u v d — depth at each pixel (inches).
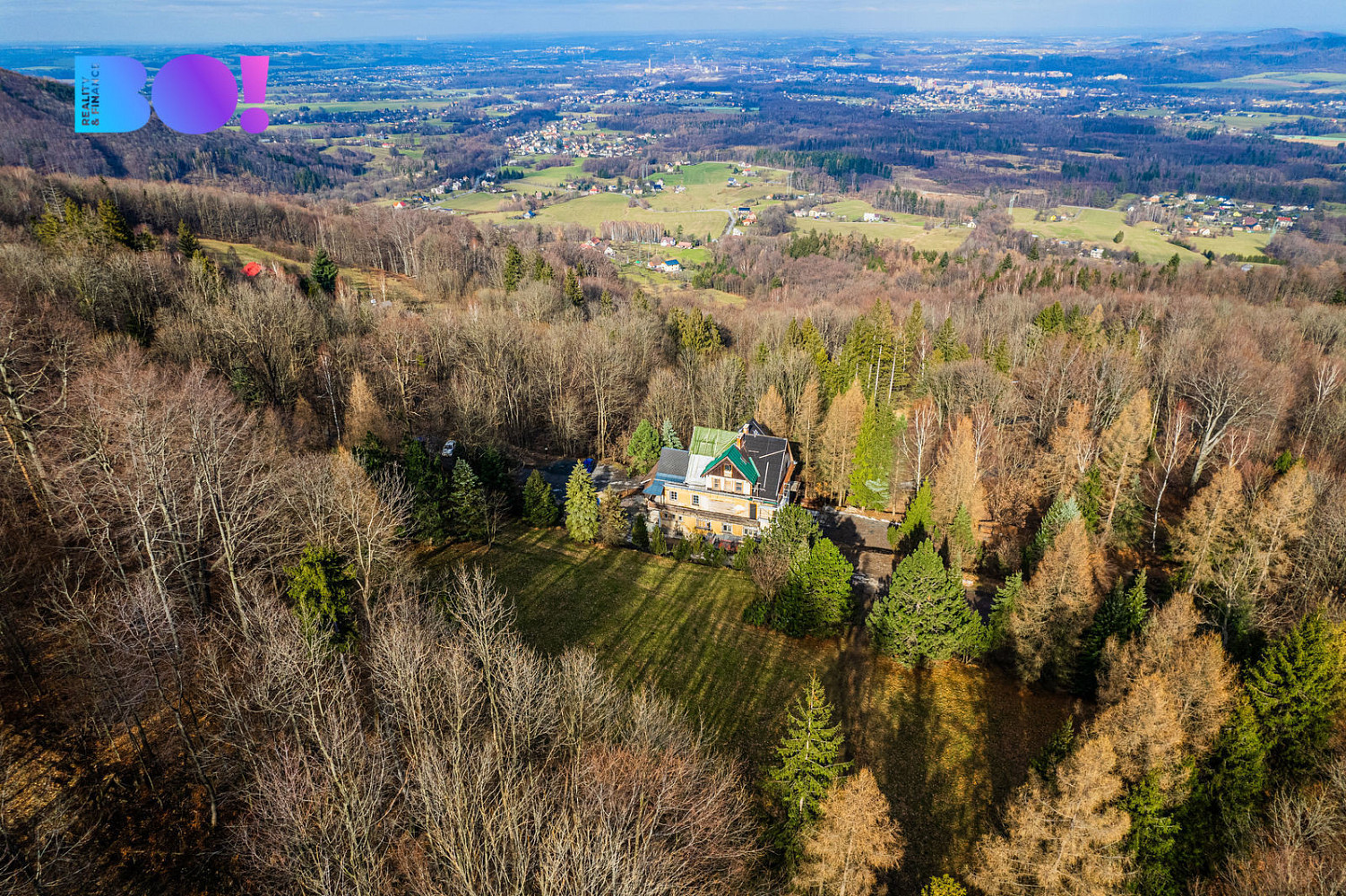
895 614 2209.6
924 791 1758.1
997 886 1323.8
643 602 2486.5
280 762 1217.4
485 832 1075.9
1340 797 1457.9
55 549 1787.6
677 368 4645.7
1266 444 3250.5
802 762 1429.6
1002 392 3821.4
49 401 2209.6
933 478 3282.5
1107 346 4008.4
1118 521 2839.6
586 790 1187.9
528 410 4131.4
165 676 1482.5
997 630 2208.4
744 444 3154.5
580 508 2893.7
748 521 3078.2
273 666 1341.0
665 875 1071.6
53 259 3368.6
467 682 1378.0
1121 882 1268.5
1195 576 2374.5
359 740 1246.9
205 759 1360.7
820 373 4163.4
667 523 3223.4
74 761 1348.4
